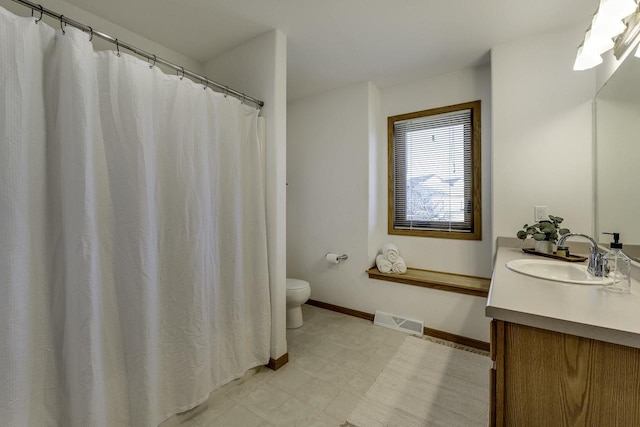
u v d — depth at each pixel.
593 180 1.69
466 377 1.79
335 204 2.91
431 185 2.62
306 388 1.69
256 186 1.81
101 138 1.14
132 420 1.21
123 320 1.20
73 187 1.03
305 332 2.44
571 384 0.74
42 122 0.99
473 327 2.20
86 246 1.04
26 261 0.93
